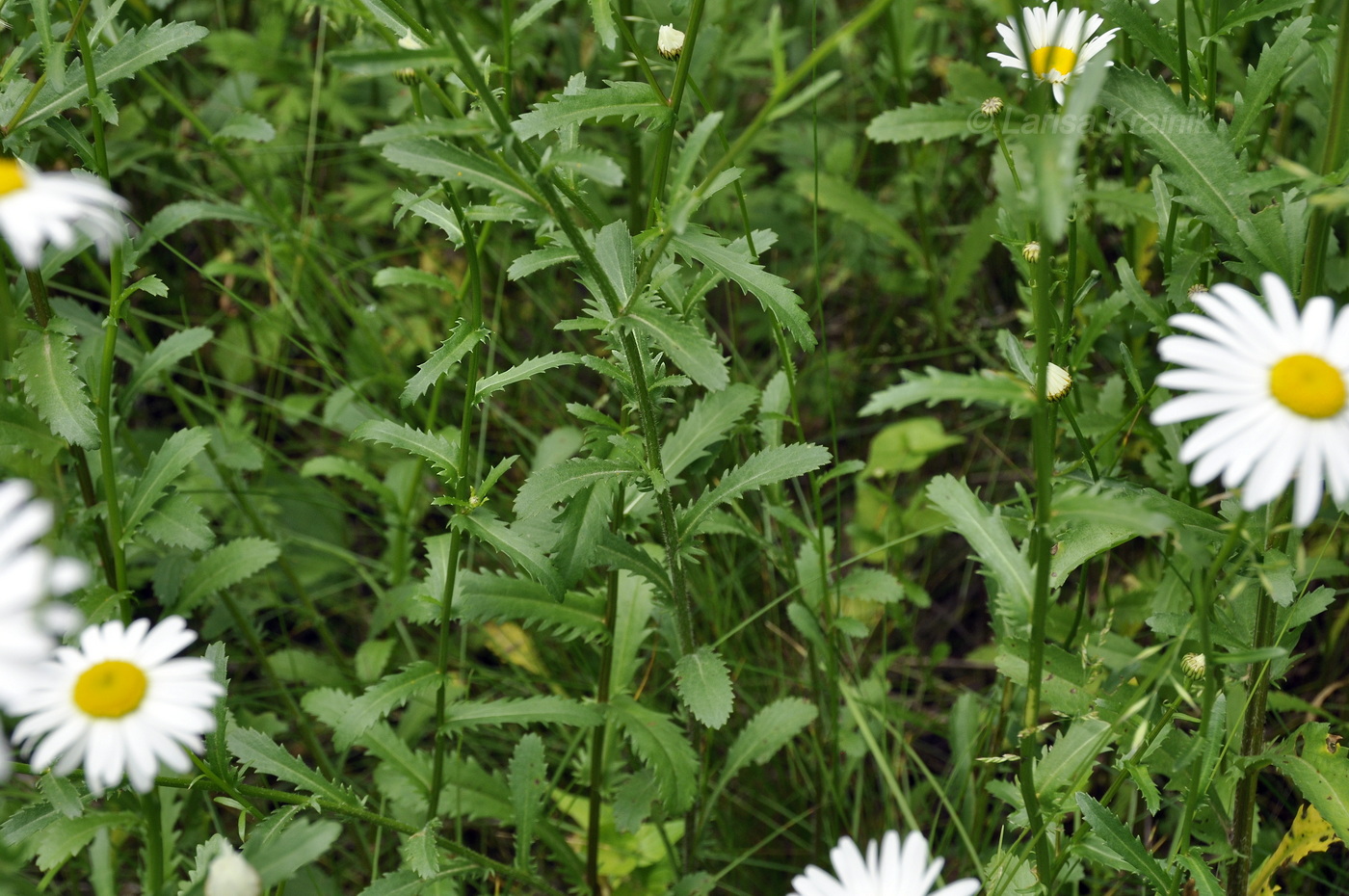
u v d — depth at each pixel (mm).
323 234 4160
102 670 1602
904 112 3395
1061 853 2148
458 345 2189
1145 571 3242
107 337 2434
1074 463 2504
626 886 2963
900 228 4043
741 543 3654
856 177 4254
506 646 3463
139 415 4227
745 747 2822
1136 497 2115
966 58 4684
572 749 2977
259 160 4414
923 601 3480
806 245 4328
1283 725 3008
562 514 2266
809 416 4266
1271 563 1982
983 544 1819
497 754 3445
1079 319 3283
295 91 4270
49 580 1264
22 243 1564
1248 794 2250
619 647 2670
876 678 3264
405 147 1834
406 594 3357
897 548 3570
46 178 1628
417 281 2582
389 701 2391
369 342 3885
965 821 2990
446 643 2455
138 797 2461
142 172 4387
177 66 4594
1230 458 1413
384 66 1616
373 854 3152
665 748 2512
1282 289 1502
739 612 3553
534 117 2031
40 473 2887
